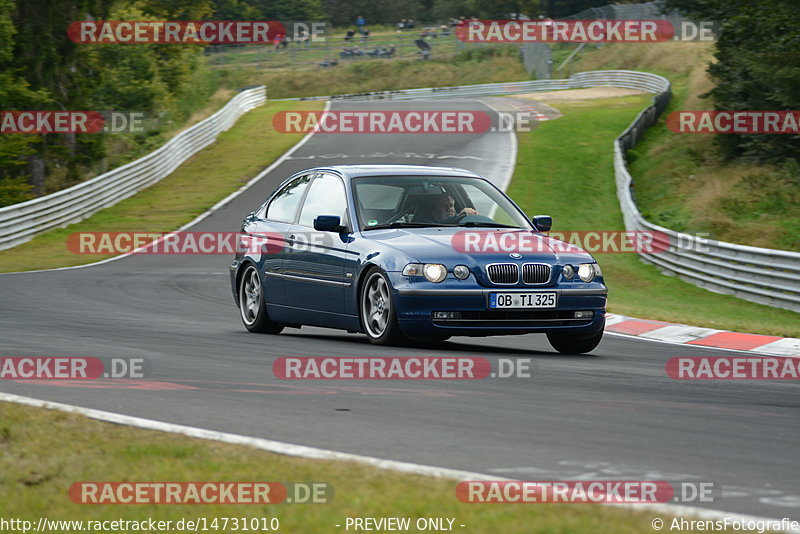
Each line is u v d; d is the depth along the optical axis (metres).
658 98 166.75
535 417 20.62
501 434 18.78
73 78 136.38
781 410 22.56
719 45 130.88
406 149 141.75
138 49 180.62
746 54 117.69
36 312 43.56
